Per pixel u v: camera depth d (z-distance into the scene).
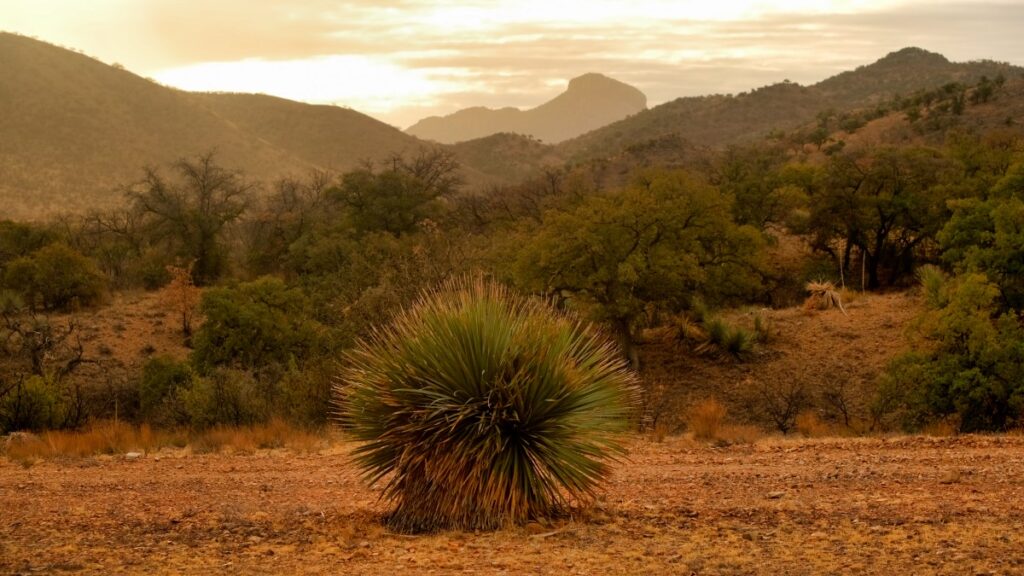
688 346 33.69
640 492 8.62
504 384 7.32
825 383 28.78
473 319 7.49
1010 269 26.12
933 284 24.66
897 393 22.53
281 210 70.38
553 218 33.62
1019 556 5.97
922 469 9.14
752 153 95.31
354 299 24.83
